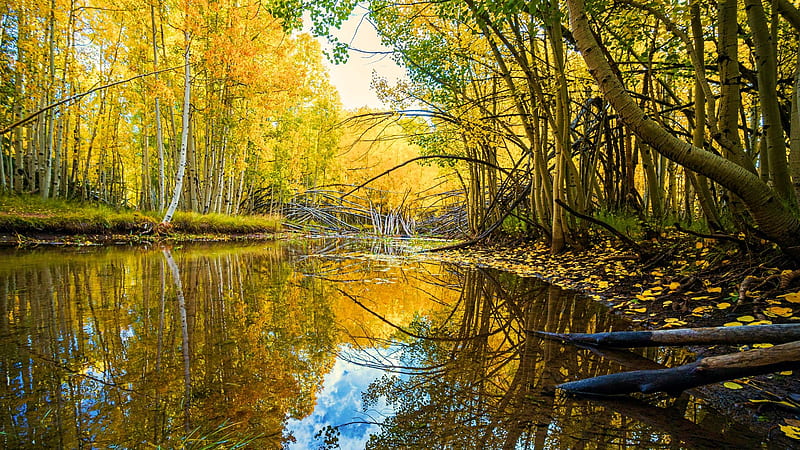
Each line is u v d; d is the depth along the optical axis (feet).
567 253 18.07
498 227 28.91
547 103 17.99
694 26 11.11
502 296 12.22
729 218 12.67
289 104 45.34
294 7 15.29
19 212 26.30
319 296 11.96
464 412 4.73
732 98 9.86
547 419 4.54
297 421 4.46
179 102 41.63
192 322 8.34
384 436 4.18
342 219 71.82
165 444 3.81
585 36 7.73
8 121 33.91
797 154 8.89
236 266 18.19
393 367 6.33
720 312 7.71
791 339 4.91
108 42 36.47
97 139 48.96
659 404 4.92
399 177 70.59
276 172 58.59
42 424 4.07
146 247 26.37
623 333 6.80
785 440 4.02
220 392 5.08
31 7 29.30
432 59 19.74
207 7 34.30
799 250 7.64
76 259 18.25
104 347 6.57
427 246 34.78
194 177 43.32
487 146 25.31
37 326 7.62
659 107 19.80
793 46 13.58
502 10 10.80
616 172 21.20
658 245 13.38
